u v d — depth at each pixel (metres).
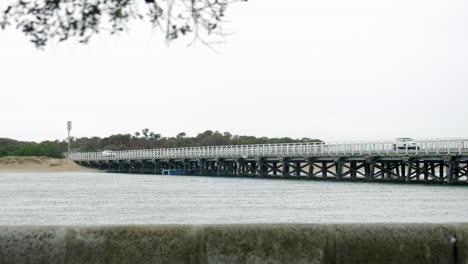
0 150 140.75
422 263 4.65
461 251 4.66
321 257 4.57
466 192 41.38
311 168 63.88
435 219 24.53
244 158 74.94
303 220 24.27
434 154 49.81
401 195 38.75
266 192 43.09
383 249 4.61
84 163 127.19
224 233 4.53
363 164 59.16
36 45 4.88
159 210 28.84
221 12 4.91
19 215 26.75
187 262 4.51
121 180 70.44
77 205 32.03
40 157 126.25
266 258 4.53
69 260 4.42
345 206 30.83
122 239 4.48
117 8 4.84
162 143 181.50
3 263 4.35
